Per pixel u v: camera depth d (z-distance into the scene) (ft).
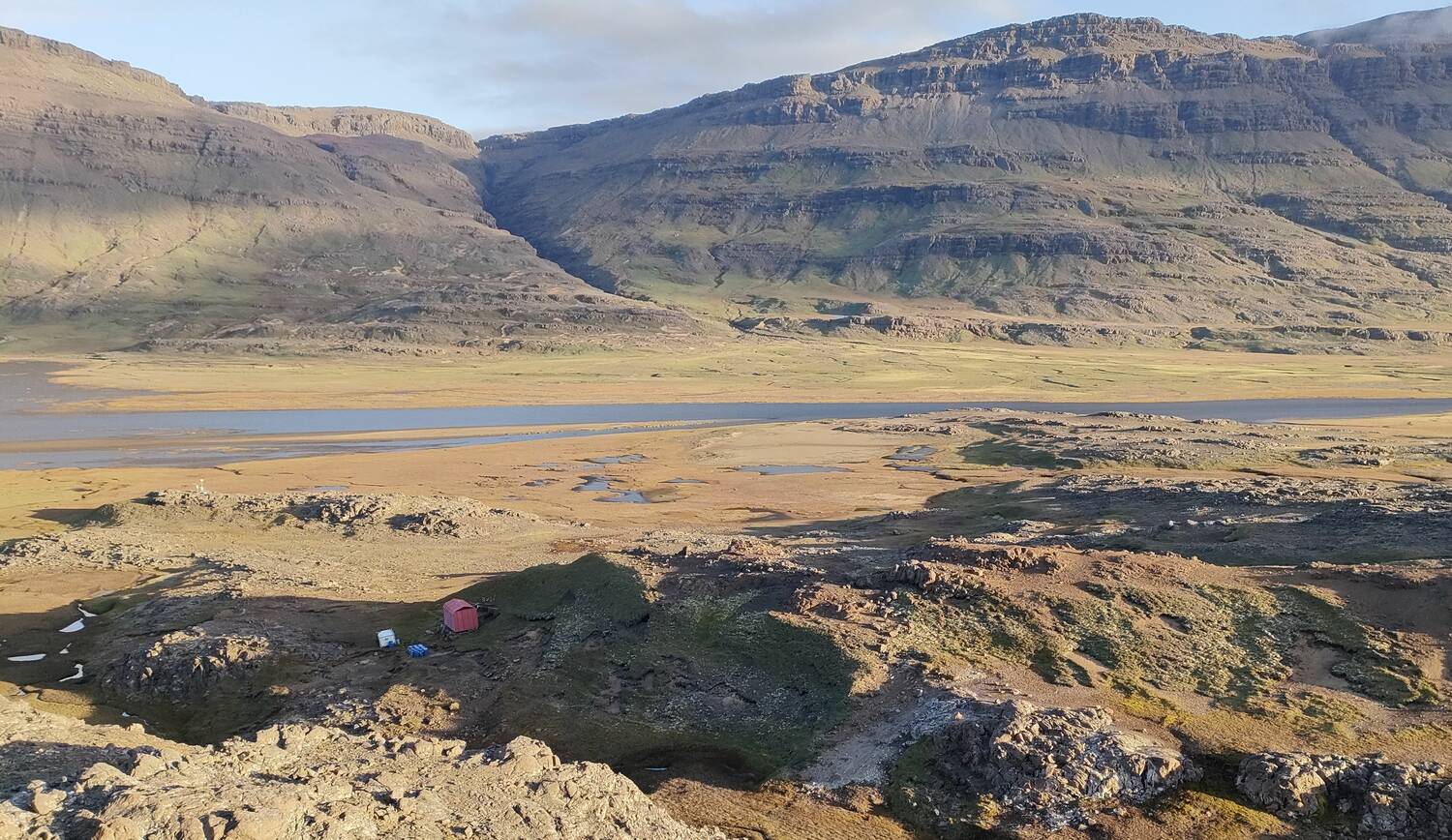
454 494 385.91
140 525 314.55
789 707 160.45
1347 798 125.18
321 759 125.18
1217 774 132.77
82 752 124.36
